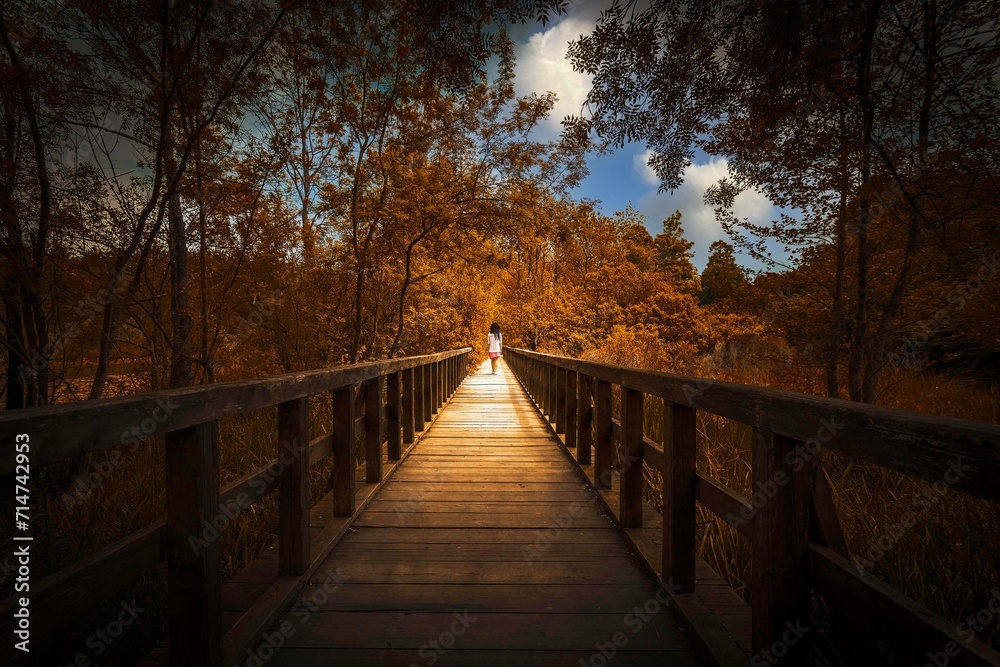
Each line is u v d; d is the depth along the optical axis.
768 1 2.40
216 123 5.07
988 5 2.43
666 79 2.78
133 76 3.96
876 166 3.28
